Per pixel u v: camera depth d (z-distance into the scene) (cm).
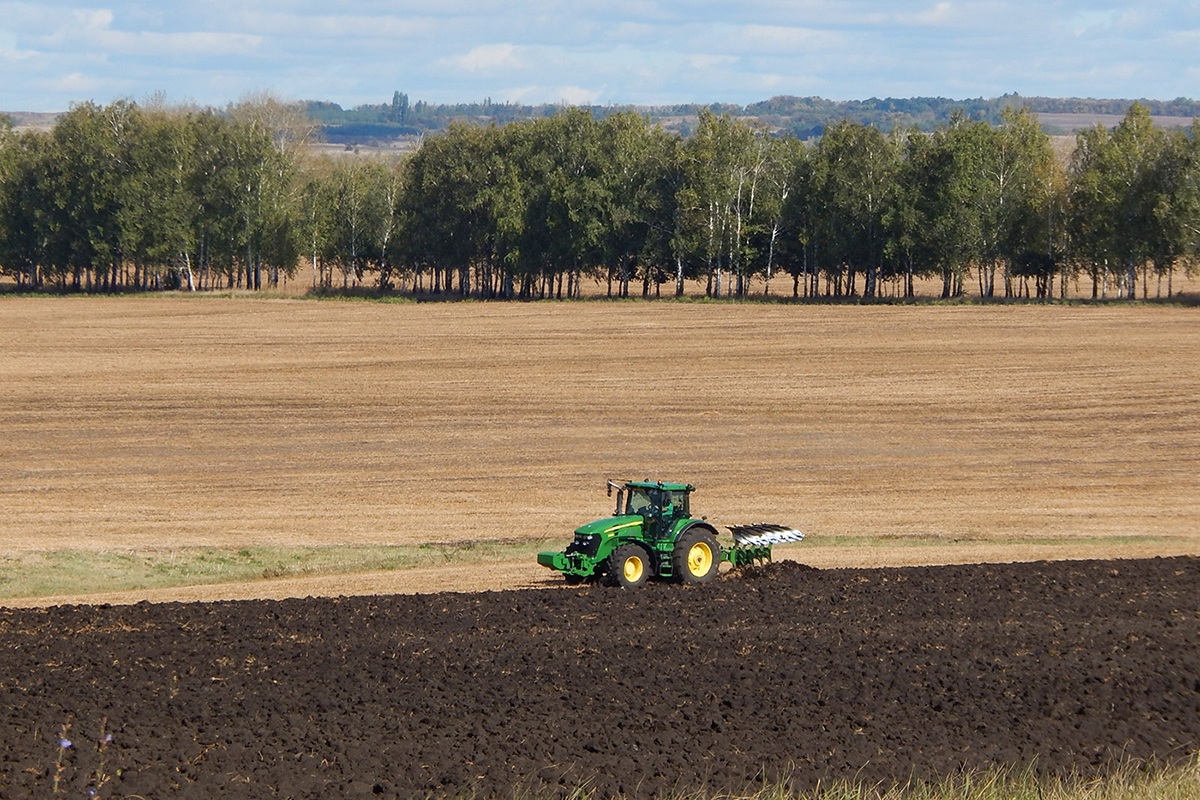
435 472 13425
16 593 8619
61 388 18800
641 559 8125
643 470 13562
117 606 7369
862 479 13188
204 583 9025
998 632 6562
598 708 5281
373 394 18375
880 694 5491
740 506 11925
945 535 10738
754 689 5553
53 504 11831
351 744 4775
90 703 5275
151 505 11831
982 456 14375
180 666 5888
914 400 17838
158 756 4625
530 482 12962
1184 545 10344
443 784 4394
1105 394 18275
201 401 17775
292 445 14862
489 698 5406
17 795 4197
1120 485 13012
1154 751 4806
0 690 5469
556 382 19450
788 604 7375
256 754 4641
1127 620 6888
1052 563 8762
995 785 4281
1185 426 16088
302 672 5791
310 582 8931
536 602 7494
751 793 4297
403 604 7438
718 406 17375
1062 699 5422
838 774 4488
